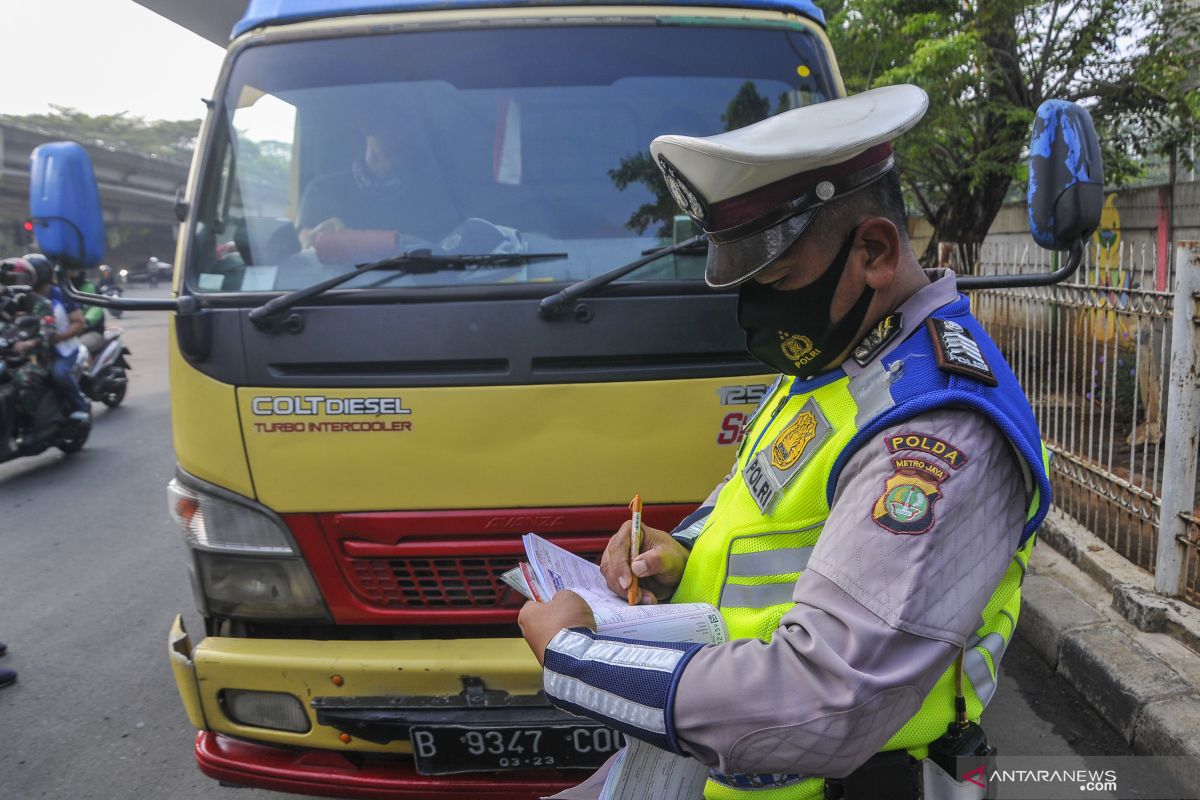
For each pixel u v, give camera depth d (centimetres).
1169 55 740
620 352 224
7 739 331
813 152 107
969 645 121
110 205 4509
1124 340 439
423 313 223
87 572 498
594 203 261
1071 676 334
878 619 98
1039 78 809
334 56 271
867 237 111
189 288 245
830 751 99
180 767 312
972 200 869
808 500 116
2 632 423
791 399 126
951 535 100
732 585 124
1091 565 392
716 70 271
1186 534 338
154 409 973
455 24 271
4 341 672
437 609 231
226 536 234
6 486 672
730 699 101
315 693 221
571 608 122
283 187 267
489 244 253
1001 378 111
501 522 227
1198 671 307
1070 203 192
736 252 114
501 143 268
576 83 269
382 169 267
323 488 228
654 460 226
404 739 217
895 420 106
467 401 223
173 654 230
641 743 128
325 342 224
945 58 695
